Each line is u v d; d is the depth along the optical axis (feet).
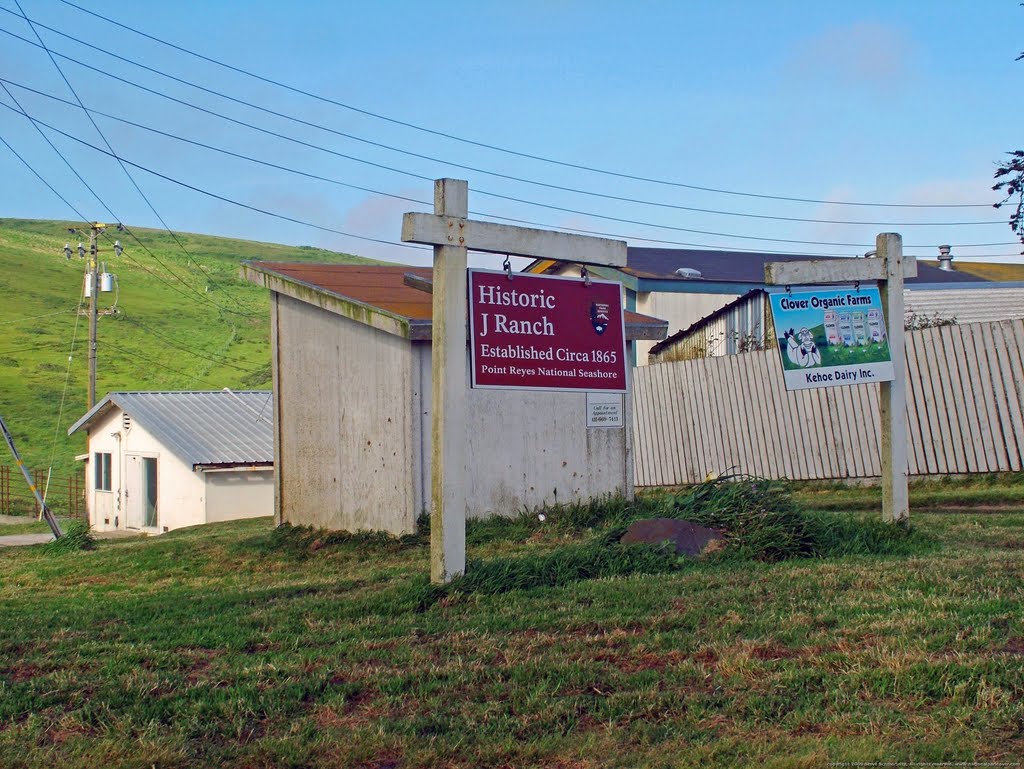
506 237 29.78
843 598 25.81
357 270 55.67
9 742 18.21
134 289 298.15
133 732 18.67
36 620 30.04
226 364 210.79
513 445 46.91
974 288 87.45
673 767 16.42
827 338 34.63
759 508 34.35
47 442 147.33
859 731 17.38
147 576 42.65
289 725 18.98
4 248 334.03
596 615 25.48
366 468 47.03
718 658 21.58
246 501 91.86
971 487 52.80
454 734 18.08
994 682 18.52
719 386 64.34
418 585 29.63
